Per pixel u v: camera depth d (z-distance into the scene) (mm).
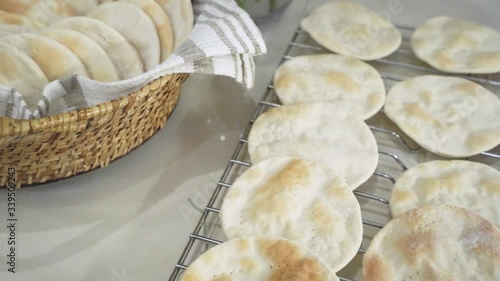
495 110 802
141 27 752
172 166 769
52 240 707
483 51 869
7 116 681
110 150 733
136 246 707
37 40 716
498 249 669
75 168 725
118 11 761
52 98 675
